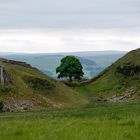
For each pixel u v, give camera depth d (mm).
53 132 17781
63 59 172500
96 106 73062
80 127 18984
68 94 115062
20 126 20219
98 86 159875
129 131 17484
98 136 16516
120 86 147125
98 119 21984
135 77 149625
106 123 20188
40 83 108938
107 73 171625
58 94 109375
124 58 174000
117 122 20203
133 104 70750
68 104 105188
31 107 90062
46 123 21078
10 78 100250
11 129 19031
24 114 56875
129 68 157000
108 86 154125
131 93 134625
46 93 106562
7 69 105438
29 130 18625
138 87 138250
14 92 94250
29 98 95688
